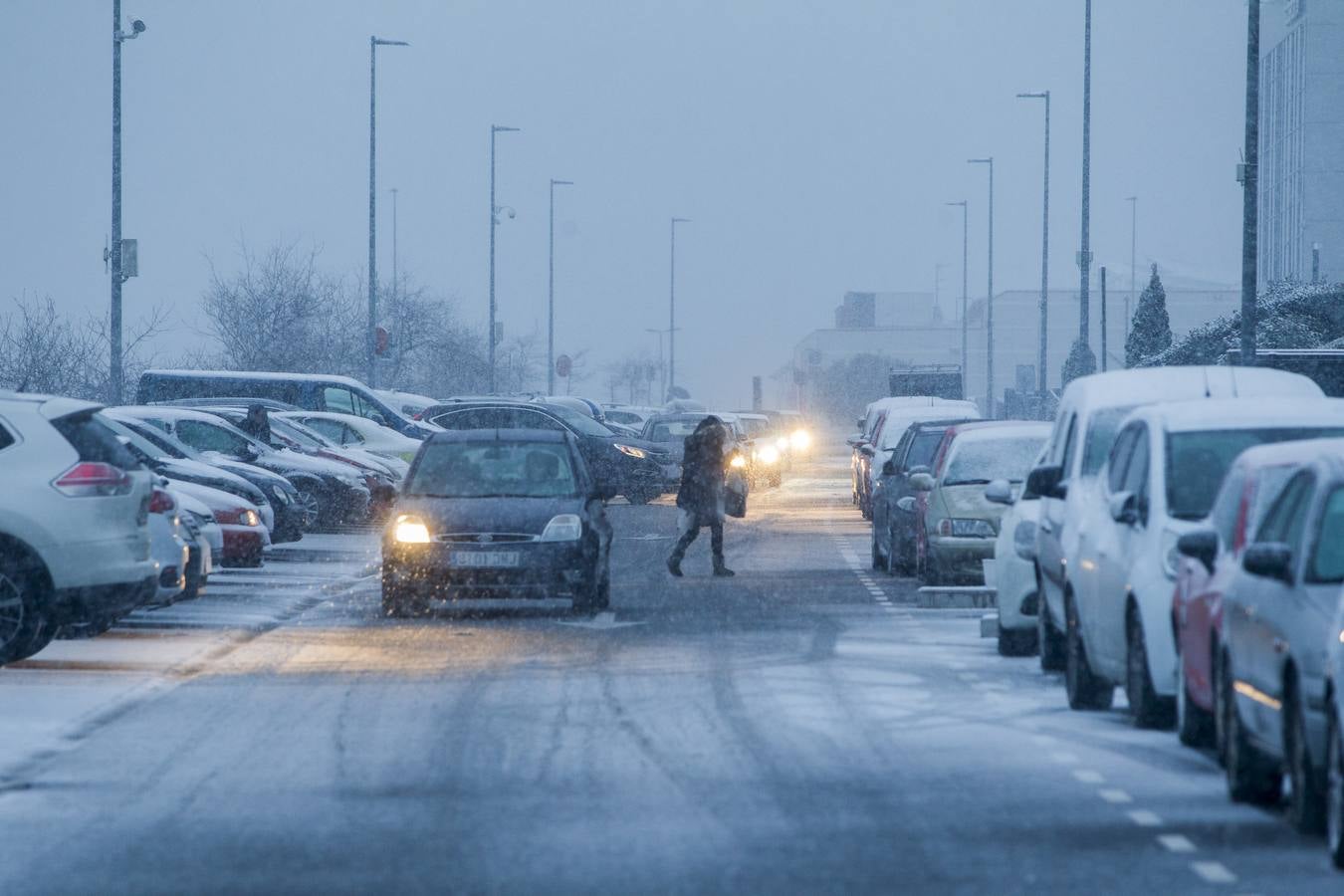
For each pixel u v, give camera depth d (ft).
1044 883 55.36
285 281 506.89
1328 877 56.03
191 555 131.95
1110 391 101.65
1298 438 85.56
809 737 82.48
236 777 73.82
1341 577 62.34
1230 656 68.80
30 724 87.15
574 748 79.77
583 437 296.92
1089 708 90.58
